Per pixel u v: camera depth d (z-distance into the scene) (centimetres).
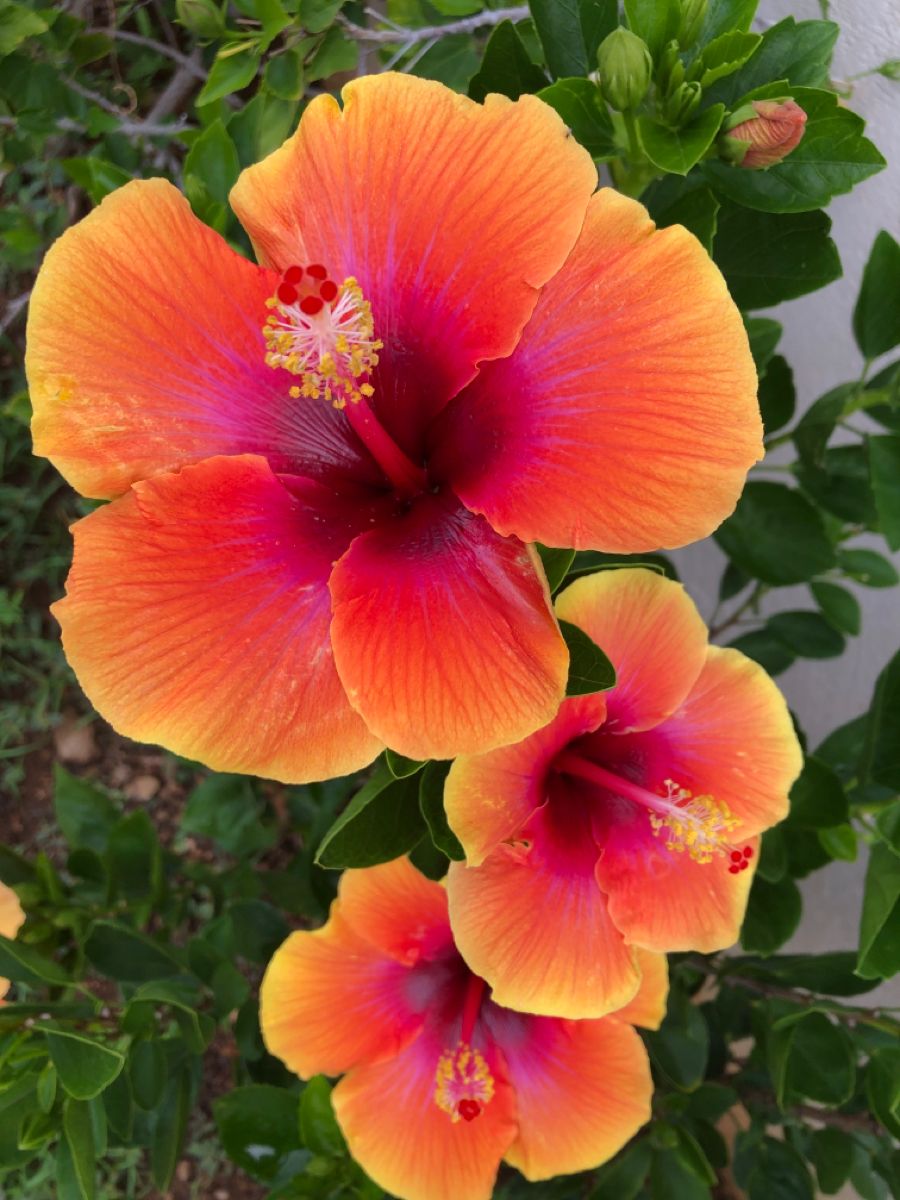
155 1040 31
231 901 40
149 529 18
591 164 17
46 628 52
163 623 18
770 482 34
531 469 18
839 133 23
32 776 53
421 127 18
